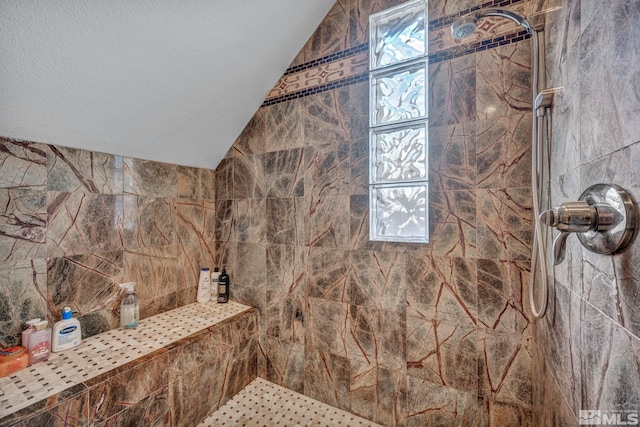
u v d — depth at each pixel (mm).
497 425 1141
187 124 1539
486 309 1153
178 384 1284
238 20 1240
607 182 529
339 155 1488
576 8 680
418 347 1293
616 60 498
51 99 1070
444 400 1239
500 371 1134
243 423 1388
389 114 1384
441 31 1238
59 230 1241
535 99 913
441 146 1235
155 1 1008
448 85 1222
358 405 1441
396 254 1340
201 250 1874
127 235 1488
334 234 1504
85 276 1327
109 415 1032
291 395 1601
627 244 459
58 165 1236
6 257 1096
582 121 646
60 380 1010
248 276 1804
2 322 1084
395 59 1360
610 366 515
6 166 1093
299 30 1495
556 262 776
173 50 1181
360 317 1434
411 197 1333
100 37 999
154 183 1610
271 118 1707
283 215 1667
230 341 1560
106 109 1227
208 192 1917
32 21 869
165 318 1591
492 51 1134
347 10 1468
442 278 1238
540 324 990
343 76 1478
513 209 1103
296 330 1627
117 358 1167
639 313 422
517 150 1094
